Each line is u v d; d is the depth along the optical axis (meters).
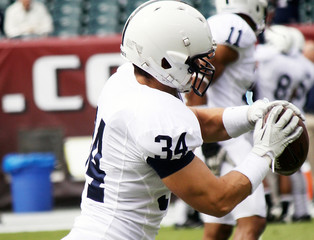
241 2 15.94
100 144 10.54
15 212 29.53
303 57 25.33
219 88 15.50
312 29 29.58
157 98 10.16
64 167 29.94
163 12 10.48
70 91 29.55
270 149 10.39
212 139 11.98
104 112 10.50
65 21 38.16
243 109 11.63
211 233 15.51
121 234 10.45
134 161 10.23
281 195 25.78
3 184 30.12
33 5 35.56
